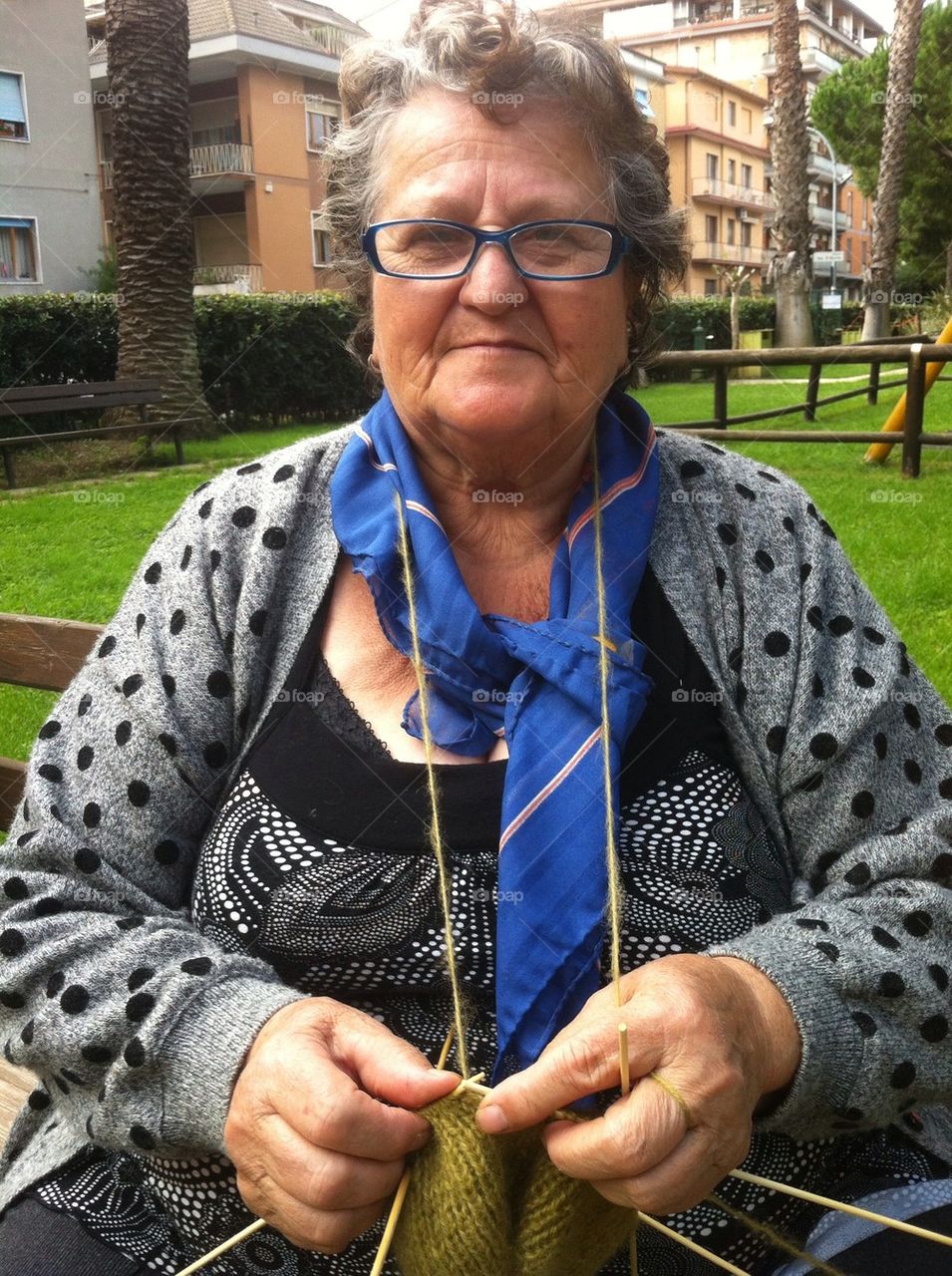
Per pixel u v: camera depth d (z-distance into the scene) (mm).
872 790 1188
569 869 1089
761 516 1270
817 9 51531
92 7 26594
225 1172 1119
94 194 22141
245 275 25391
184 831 1256
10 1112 1696
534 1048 1082
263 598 1250
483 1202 894
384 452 1272
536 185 1125
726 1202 1091
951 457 7355
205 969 1088
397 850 1134
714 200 40031
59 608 4926
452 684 1155
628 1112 886
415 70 1154
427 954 1131
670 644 1207
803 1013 1009
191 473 8375
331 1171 916
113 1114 1076
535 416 1145
